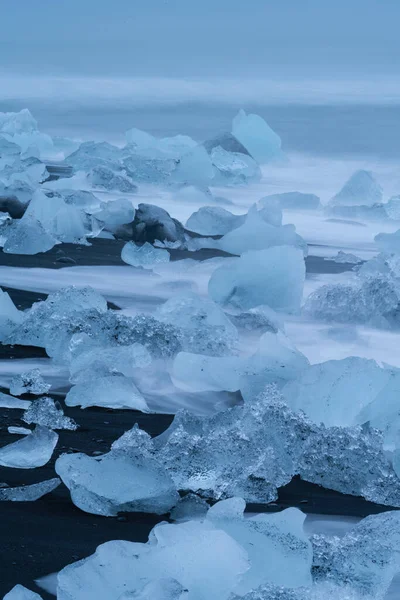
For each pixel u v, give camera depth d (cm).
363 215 1528
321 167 2261
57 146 2359
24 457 497
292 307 875
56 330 702
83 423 568
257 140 2261
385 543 395
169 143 2328
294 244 1159
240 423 523
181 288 937
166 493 438
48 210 1200
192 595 343
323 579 370
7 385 634
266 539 377
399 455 504
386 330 822
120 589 339
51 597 353
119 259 1069
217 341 700
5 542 396
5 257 1046
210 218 1316
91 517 429
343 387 568
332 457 499
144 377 650
